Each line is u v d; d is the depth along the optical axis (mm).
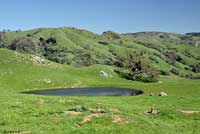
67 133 34188
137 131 35250
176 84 105375
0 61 140750
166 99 69562
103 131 34875
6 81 119125
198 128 40000
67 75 143250
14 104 51219
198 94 79938
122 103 63312
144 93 94500
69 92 105562
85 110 45375
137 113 47844
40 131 34875
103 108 49062
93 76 159000
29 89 116938
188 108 55156
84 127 36531
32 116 42906
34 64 149500
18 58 149000
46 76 133625
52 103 54000
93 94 97938
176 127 40000
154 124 39219
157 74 188125
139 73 183250
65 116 42156
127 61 197625
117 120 39438
